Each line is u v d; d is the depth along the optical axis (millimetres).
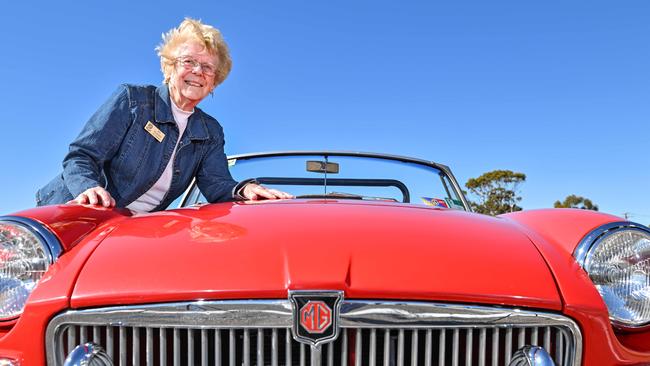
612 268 1551
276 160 3023
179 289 1366
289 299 1343
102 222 1787
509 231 1758
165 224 1720
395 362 1437
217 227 1642
